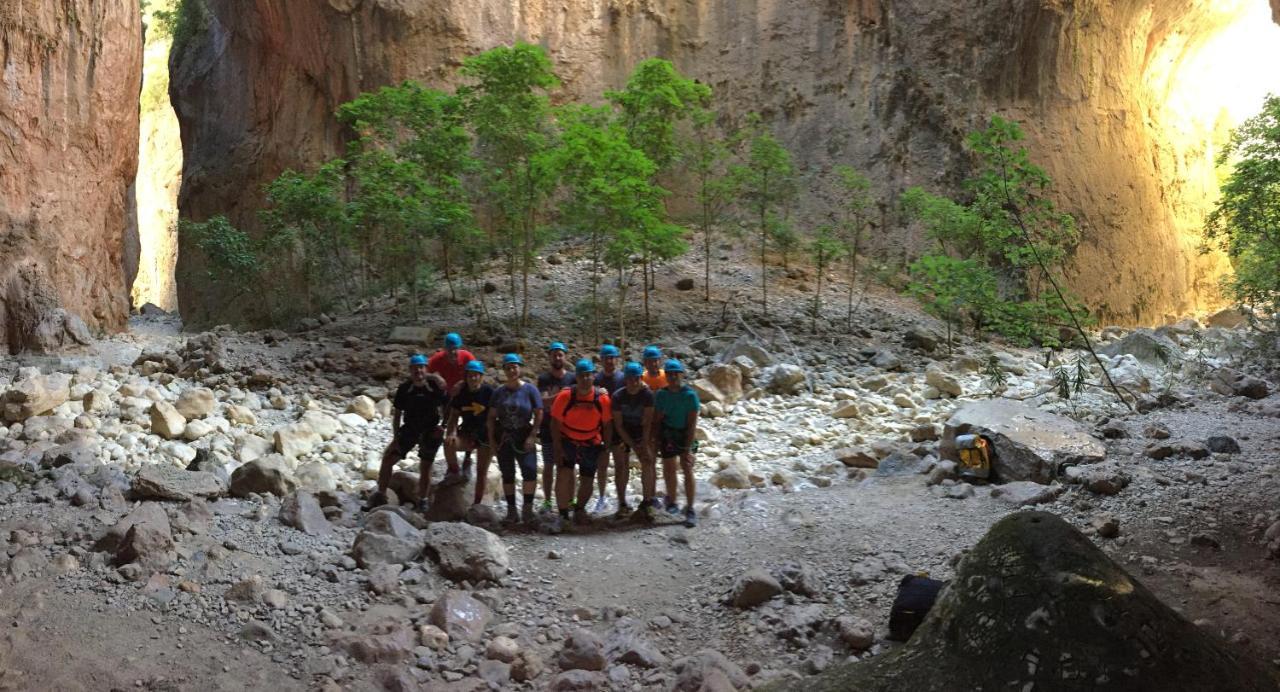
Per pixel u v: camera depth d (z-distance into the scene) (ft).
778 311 58.29
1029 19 66.95
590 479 27.50
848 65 74.02
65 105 50.39
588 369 27.07
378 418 39.91
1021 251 43.98
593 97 78.54
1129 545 23.91
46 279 48.37
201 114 90.22
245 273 69.21
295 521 25.26
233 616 20.36
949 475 30.60
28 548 22.66
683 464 27.40
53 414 36.04
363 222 60.64
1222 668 15.56
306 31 77.05
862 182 60.44
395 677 18.17
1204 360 45.98
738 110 76.79
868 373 48.88
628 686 18.60
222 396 41.16
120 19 53.88
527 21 78.18
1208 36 73.15
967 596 17.11
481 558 23.06
